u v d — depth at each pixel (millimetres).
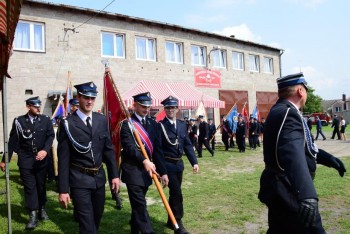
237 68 25797
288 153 2578
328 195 7355
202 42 23156
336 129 23953
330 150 16875
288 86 2961
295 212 2693
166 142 5188
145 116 5023
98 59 17766
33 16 15867
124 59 18938
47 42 16203
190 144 5594
